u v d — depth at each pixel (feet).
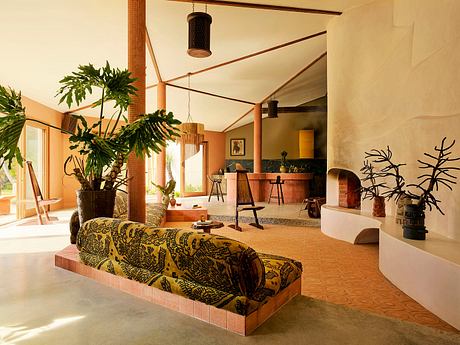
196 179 37.73
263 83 24.56
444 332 4.89
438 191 9.62
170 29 15.19
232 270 4.91
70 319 5.18
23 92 20.18
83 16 13.23
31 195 21.74
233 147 39.22
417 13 10.87
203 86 24.06
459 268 6.40
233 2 13.34
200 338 4.63
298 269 6.65
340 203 16.93
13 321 5.11
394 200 12.67
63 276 7.43
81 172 9.36
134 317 5.27
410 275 8.10
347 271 10.19
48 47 15.51
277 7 14.07
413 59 11.09
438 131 9.64
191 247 5.38
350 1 14.14
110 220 7.13
